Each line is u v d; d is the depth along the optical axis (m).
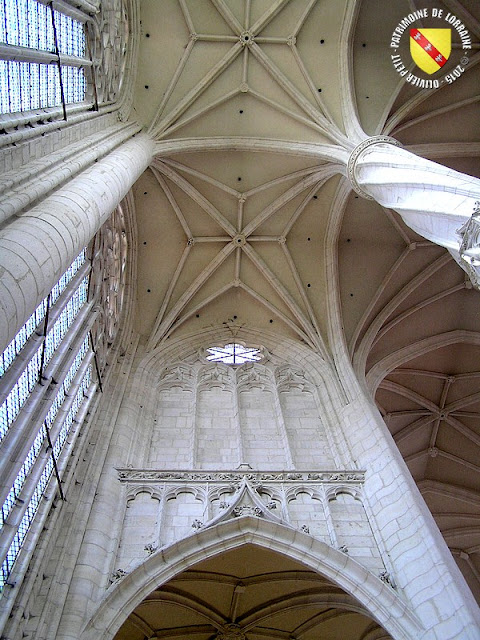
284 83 18.14
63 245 7.82
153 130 17.66
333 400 16.33
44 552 10.01
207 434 15.22
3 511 8.66
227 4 18.14
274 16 18.17
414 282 19.56
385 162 12.55
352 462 13.89
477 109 17.84
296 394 17.11
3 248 6.70
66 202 8.80
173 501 12.38
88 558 10.66
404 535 11.34
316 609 13.68
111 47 14.86
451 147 18.02
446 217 9.32
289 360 18.62
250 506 12.08
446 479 22.84
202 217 19.97
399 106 17.62
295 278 19.86
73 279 12.73
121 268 18.56
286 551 11.33
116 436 14.05
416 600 10.31
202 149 18.31
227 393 17.08
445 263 19.42
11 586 8.79
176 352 18.73
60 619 9.48
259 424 15.68
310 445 14.95
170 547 11.07
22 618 8.95
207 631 14.17
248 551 12.16
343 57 17.75
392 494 12.27
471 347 21.19
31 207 8.27
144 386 16.70
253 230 20.06
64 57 11.19
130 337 18.23
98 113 13.28
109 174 11.14
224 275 20.50
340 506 12.55
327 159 17.33
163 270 20.05
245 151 18.73
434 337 20.42
